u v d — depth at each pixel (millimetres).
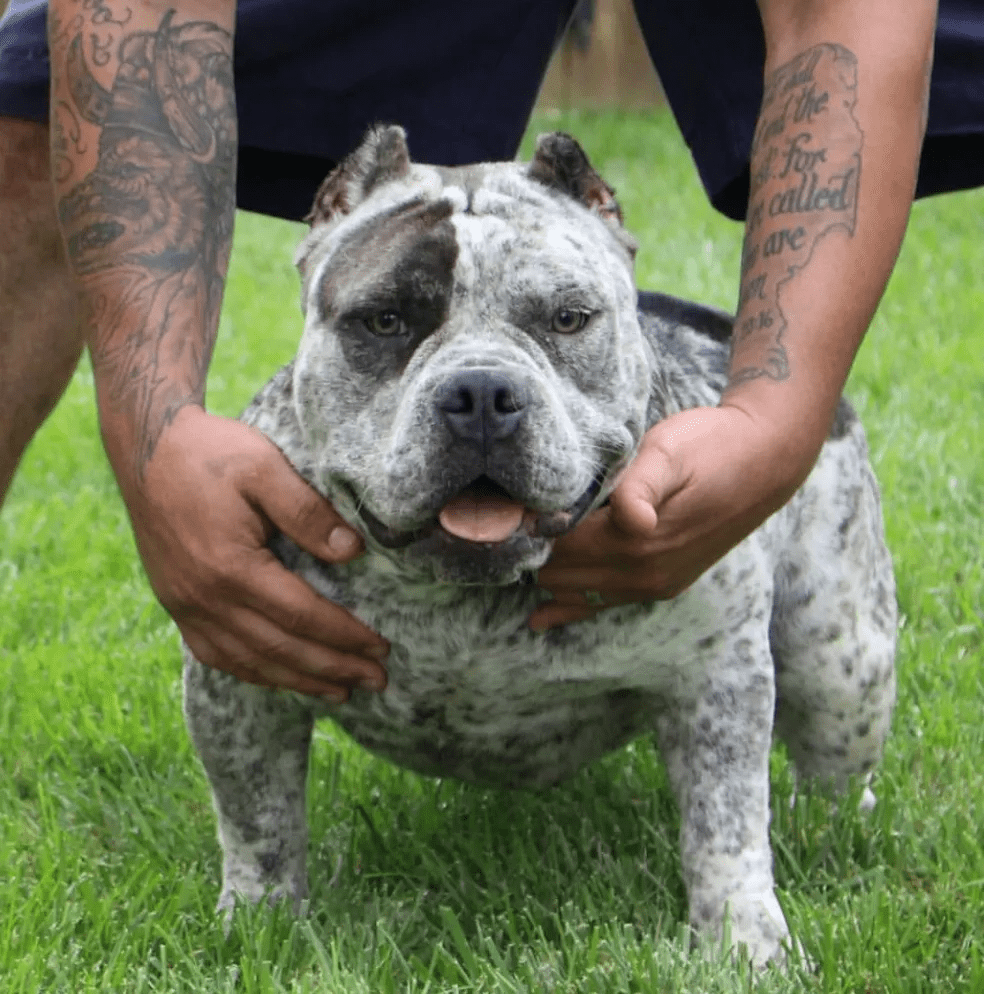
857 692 4699
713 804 4102
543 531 3617
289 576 3627
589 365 3781
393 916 4348
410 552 3668
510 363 3568
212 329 3869
